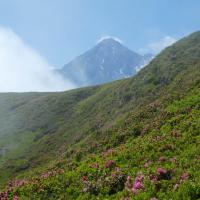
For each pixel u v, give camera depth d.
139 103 81.00
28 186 23.88
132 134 36.16
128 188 19.27
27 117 137.25
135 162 22.86
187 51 112.06
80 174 23.30
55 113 133.38
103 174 22.19
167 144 23.88
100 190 20.47
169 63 103.44
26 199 22.19
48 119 128.75
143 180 19.22
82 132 84.50
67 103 141.12
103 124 81.69
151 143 25.27
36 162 85.25
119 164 23.31
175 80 68.56
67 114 127.69
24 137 116.62
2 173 83.81
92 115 100.62
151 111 44.00
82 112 115.25
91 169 23.47
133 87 97.75
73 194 21.22
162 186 17.91
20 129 126.50
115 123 53.59
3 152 105.94
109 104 97.94
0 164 92.88
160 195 17.12
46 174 26.20
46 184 23.27
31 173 53.72
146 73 104.75
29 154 95.19
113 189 20.20
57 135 100.69
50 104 146.00
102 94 121.81
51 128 117.88
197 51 108.44
